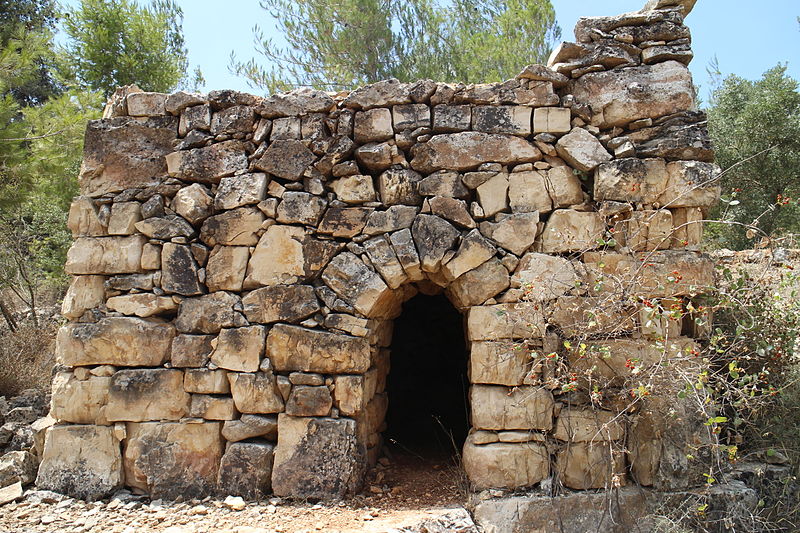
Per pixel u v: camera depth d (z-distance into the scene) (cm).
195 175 525
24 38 848
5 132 754
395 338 848
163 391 504
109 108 566
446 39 1276
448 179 504
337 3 1189
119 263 521
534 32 1156
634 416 475
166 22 1247
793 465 487
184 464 498
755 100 1097
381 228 505
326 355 497
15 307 1120
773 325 514
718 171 487
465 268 495
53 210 1107
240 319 506
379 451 587
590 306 482
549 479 474
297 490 486
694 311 457
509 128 505
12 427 584
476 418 486
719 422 459
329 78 1214
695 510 445
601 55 508
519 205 501
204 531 430
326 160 514
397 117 513
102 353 513
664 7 516
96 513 469
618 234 494
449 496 506
